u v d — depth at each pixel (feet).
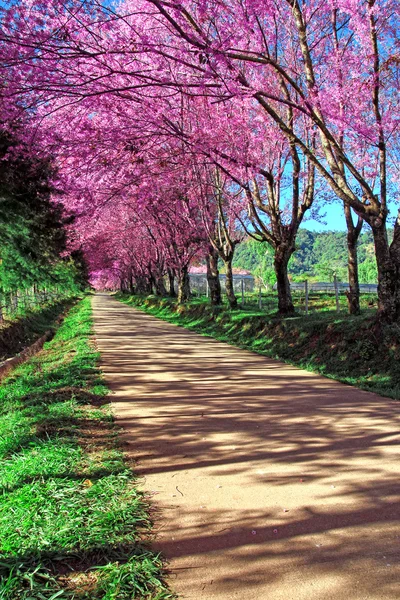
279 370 32.42
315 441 16.81
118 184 36.60
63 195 38.22
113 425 18.92
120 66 26.00
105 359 36.76
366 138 31.09
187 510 11.52
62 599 7.88
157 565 9.07
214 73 23.38
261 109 37.42
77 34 26.00
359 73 33.17
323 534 10.29
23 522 10.37
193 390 25.75
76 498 11.66
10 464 14.28
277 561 9.27
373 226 31.24
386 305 31.07
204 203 65.26
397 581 8.59
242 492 12.55
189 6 26.18
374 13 29.89
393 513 11.26
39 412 20.66
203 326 64.85
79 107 31.12
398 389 25.17
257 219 47.75
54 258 54.85
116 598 8.00
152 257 125.70
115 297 237.04
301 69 39.63
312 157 30.37
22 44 20.76
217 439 17.15
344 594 8.23
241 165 37.40
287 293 49.47
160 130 31.58
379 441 16.74
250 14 26.45
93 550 9.42
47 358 41.83
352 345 32.55
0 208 35.12
